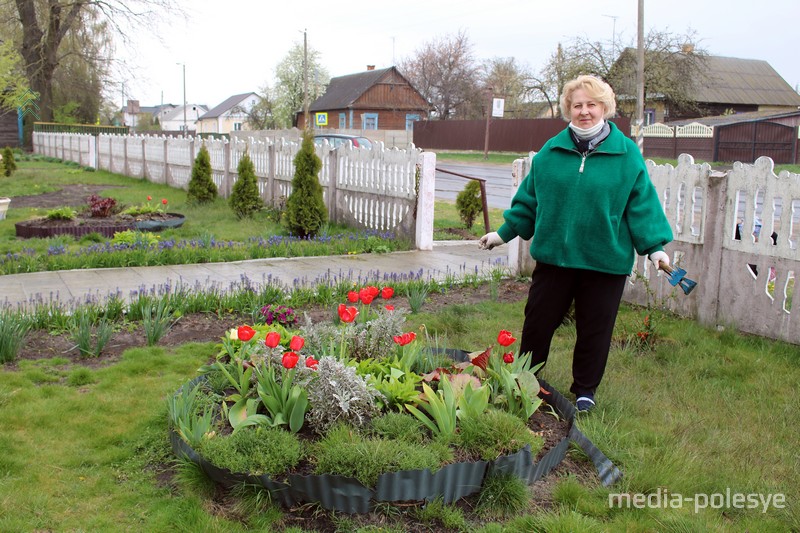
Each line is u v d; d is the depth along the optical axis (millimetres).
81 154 31469
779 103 59594
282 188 15102
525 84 51250
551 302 4180
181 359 5020
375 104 62062
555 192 3980
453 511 3068
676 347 5418
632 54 43281
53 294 6949
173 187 21344
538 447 3412
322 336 4422
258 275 8156
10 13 41812
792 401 4387
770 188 5609
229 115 94812
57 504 3072
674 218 6523
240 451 3260
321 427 3521
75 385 4523
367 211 11945
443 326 6012
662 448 3684
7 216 14133
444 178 27000
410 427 3443
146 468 3443
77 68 46156
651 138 39938
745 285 5883
